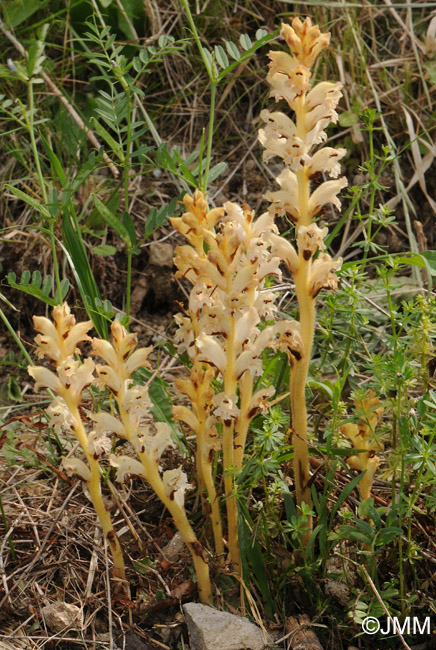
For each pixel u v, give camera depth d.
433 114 1.57
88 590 1.09
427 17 1.69
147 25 1.66
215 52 1.17
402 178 1.56
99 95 1.61
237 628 1.03
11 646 1.05
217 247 0.98
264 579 1.07
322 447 1.10
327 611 1.08
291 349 1.02
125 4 1.62
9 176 1.53
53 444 1.24
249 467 1.05
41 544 1.12
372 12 1.71
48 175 1.53
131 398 0.99
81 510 1.16
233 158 1.62
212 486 1.04
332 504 1.13
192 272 1.03
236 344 1.00
